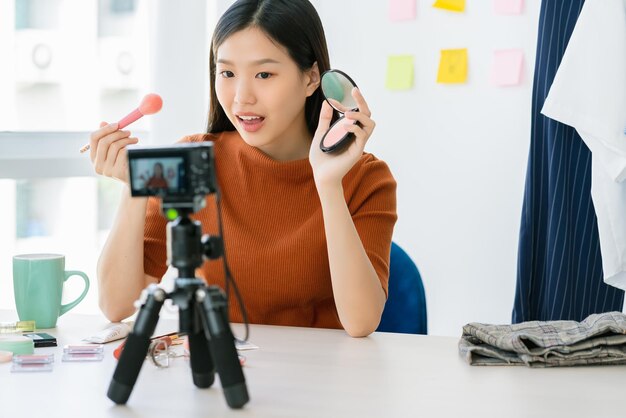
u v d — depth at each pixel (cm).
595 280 240
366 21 283
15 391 108
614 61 223
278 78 151
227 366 101
